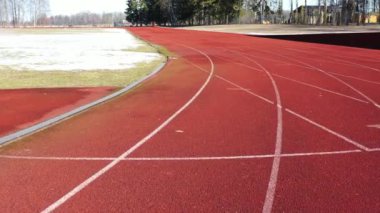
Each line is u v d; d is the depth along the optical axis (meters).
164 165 6.66
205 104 11.62
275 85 14.84
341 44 33.06
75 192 5.60
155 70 19.08
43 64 21.55
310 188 5.67
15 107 11.23
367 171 6.31
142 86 14.80
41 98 12.48
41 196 5.46
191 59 24.50
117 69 19.66
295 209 5.03
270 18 118.81
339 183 5.84
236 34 52.62
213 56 26.09
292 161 6.82
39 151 7.41
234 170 6.41
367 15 91.50
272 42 37.56
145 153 7.30
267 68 19.83
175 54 27.72
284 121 9.60
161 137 8.32
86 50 30.97
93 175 6.23
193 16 123.81
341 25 70.38
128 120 9.78
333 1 90.38
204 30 69.00
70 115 10.27
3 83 15.30
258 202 5.24
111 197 5.43
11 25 152.75
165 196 5.45
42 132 8.72
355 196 5.38
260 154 7.19
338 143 7.83
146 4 137.50
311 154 7.18
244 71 18.91
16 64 21.47
